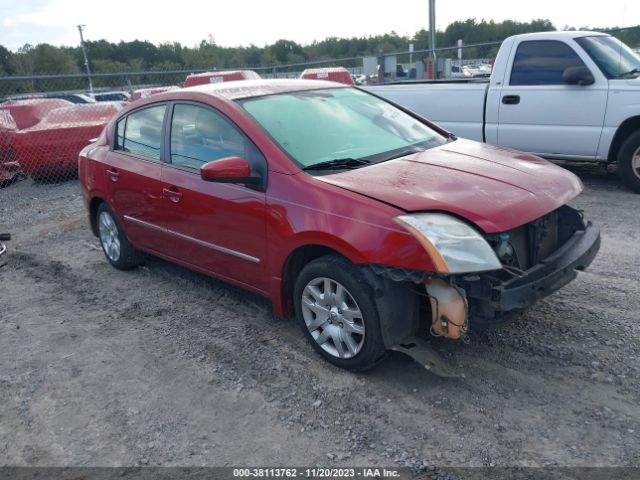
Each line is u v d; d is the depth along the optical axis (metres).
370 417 3.24
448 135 4.83
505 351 3.75
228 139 4.16
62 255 6.45
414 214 3.22
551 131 7.39
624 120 6.85
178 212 4.54
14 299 5.31
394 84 9.11
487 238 3.23
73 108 10.98
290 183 3.70
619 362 3.54
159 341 4.29
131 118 5.21
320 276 3.58
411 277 3.15
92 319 4.76
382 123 4.60
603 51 7.22
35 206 8.97
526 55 7.50
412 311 3.43
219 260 4.36
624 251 5.26
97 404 3.58
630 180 7.02
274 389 3.57
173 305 4.89
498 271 3.24
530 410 3.18
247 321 4.48
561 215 3.88
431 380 3.52
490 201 3.35
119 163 5.20
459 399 3.32
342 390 3.49
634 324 3.96
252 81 4.89
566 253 3.53
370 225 3.27
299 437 3.14
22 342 4.45
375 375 3.61
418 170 3.75
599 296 4.40
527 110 7.52
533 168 3.91
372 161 3.98
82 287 5.46
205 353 4.06
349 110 4.62
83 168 5.78
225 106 4.22
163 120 4.78
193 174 4.41
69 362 4.10
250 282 4.17
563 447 2.90
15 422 3.47
